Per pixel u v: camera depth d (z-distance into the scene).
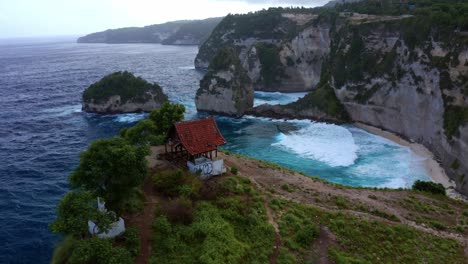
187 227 28.72
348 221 33.19
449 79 65.00
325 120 95.25
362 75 91.44
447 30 68.69
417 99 73.62
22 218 46.16
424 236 32.91
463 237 34.09
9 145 76.25
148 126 43.09
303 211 33.97
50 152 72.00
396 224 34.19
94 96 104.44
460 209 41.62
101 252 23.17
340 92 97.12
